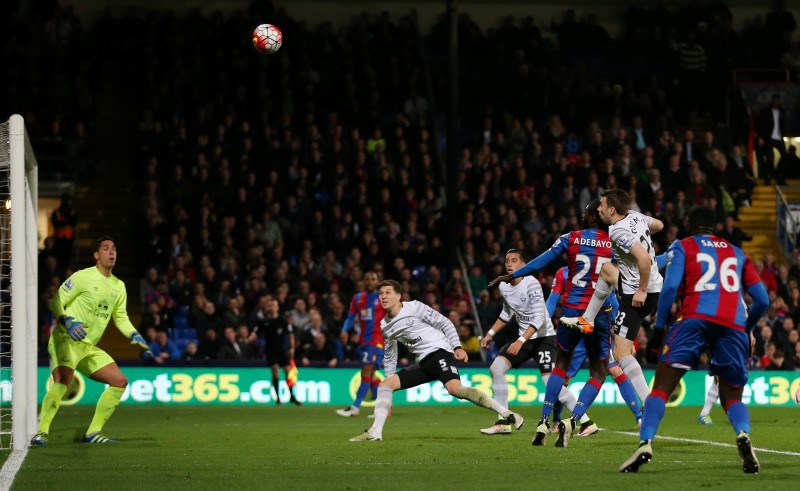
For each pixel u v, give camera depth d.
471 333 53.03
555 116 64.88
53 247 55.38
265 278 55.38
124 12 70.62
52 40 66.44
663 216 59.31
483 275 56.97
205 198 58.06
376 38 68.25
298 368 49.69
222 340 51.19
